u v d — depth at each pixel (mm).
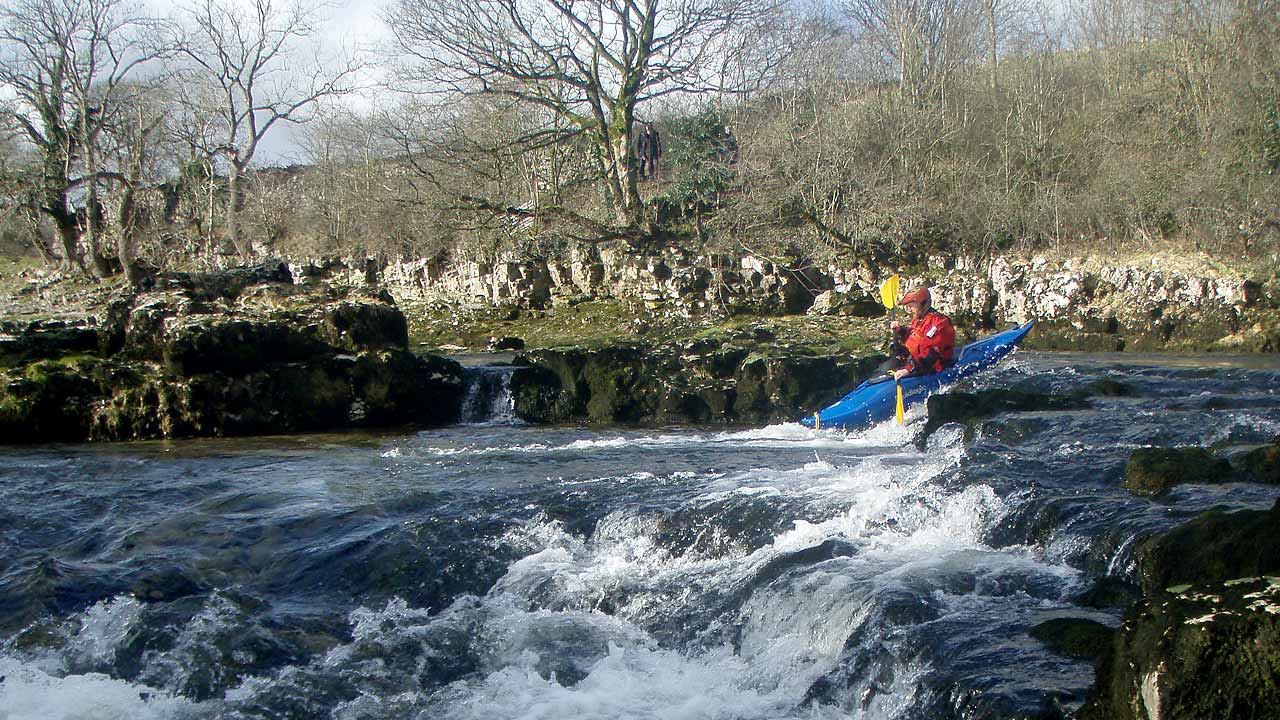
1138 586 5039
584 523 7359
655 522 7121
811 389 14797
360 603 6535
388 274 32531
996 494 6512
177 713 5219
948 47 33312
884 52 34438
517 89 27266
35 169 33625
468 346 24125
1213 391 11797
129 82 33125
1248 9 26453
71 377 13188
